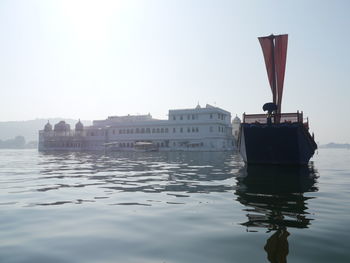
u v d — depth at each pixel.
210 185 10.94
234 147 77.00
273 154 18.89
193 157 37.00
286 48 20.34
